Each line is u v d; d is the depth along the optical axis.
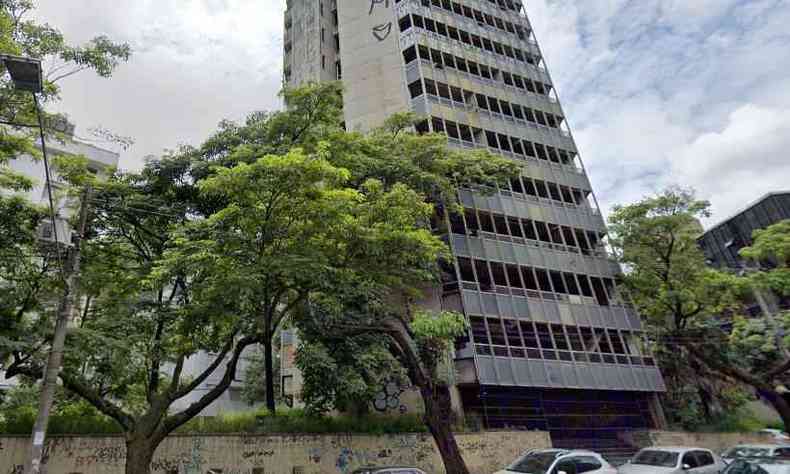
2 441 13.76
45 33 12.09
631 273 28.73
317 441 17.88
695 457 13.74
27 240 13.73
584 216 30.84
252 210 11.55
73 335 12.75
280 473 16.89
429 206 15.34
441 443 16.73
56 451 14.26
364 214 13.75
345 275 13.20
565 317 26.16
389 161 20.20
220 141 17.09
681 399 27.44
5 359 12.47
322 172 11.30
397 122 23.89
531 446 21.33
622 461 22.11
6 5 11.77
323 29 38.78
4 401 15.62
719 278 24.97
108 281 15.52
